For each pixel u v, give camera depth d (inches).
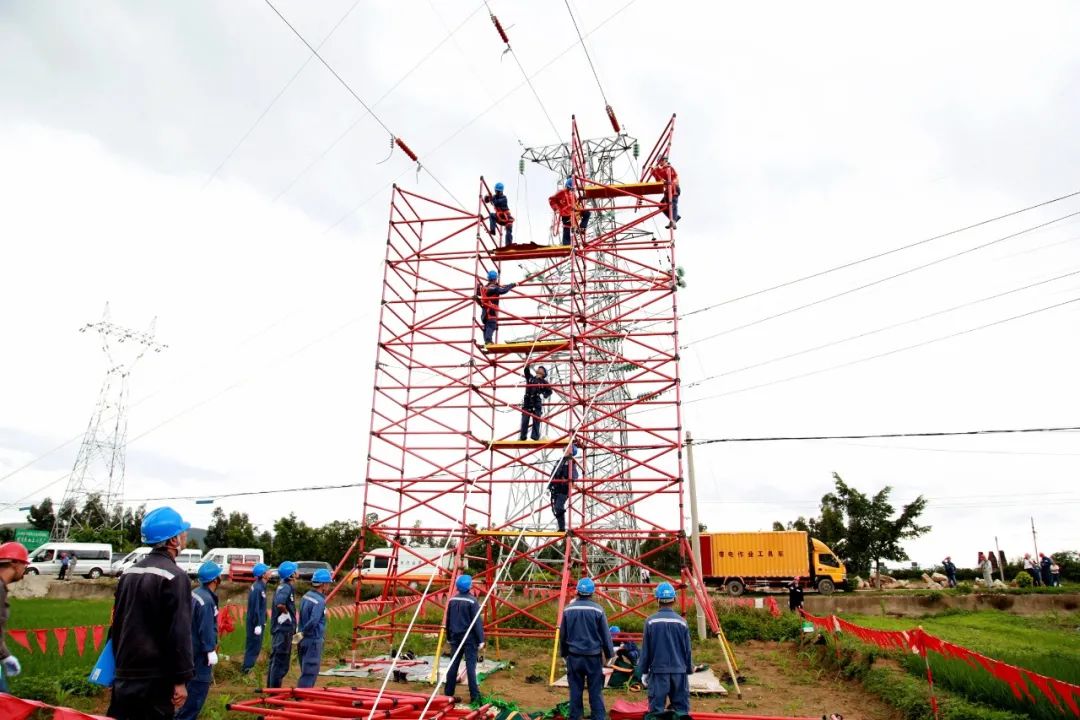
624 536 669.9
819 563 1534.2
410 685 539.2
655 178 764.6
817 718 416.2
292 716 330.6
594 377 876.6
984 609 1246.9
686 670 376.5
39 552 1707.7
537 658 700.7
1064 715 341.1
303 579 1756.9
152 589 209.3
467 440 685.3
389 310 739.4
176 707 207.8
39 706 215.2
